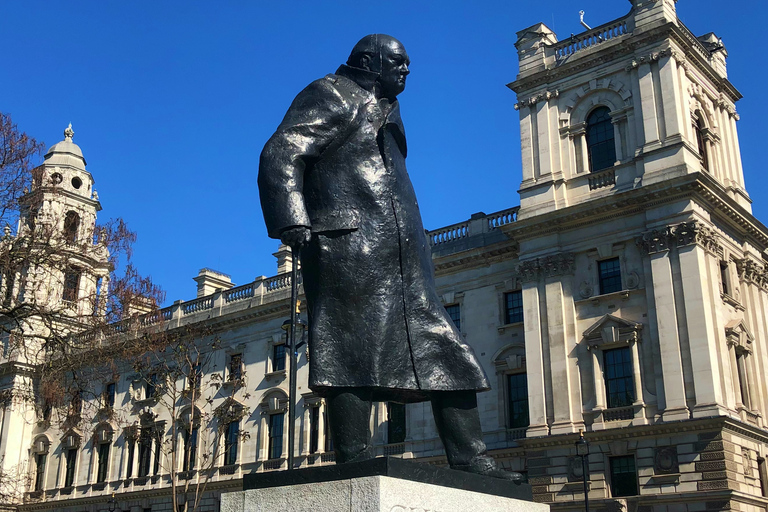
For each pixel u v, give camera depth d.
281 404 44.28
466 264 39.22
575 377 33.22
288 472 4.90
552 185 36.34
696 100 36.56
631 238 33.28
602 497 30.75
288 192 5.35
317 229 5.53
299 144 5.51
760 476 31.53
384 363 5.36
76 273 31.66
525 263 35.75
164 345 39.12
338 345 5.36
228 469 45.56
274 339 46.28
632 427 30.62
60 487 53.66
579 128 36.53
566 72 37.44
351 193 5.61
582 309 33.97
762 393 33.97
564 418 32.78
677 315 31.14
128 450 50.88
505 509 5.16
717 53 39.88
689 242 31.62
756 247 37.31
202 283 61.19
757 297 36.19
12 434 54.03
